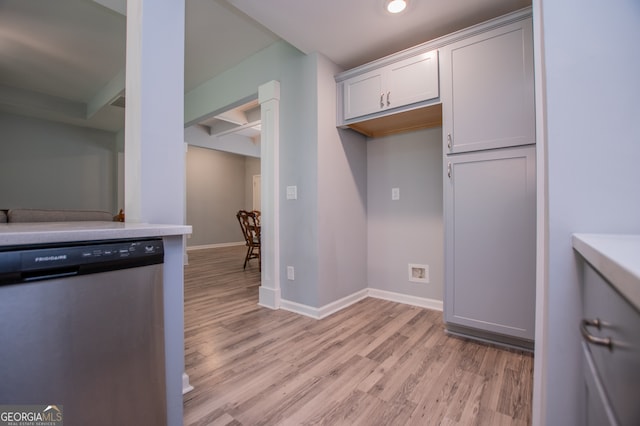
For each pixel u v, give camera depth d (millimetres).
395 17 2049
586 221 748
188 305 2852
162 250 952
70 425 743
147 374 902
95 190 5336
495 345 1952
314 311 2512
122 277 845
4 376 652
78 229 806
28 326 681
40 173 4805
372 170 3041
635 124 720
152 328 917
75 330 752
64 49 3133
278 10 1970
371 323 2359
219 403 1386
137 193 1335
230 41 2816
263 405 1372
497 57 1875
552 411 785
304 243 2590
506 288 1873
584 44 755
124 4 2006
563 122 767
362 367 1698
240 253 6477
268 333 2184
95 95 4359
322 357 1818
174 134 1427
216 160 7574
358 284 2939
